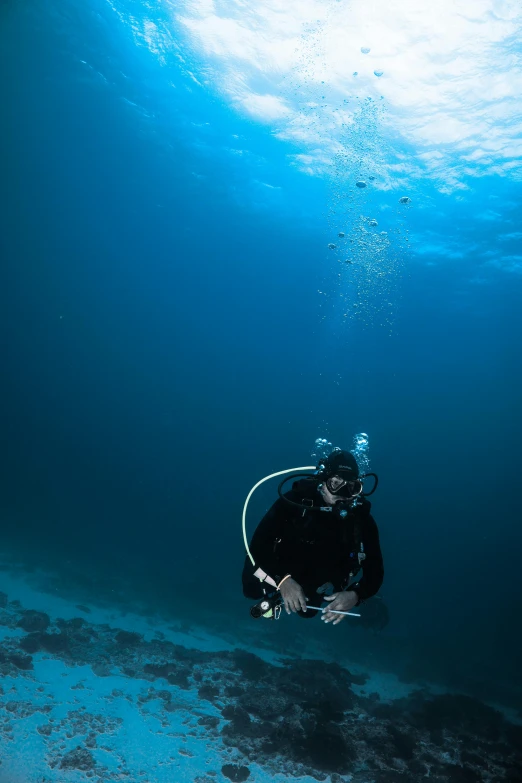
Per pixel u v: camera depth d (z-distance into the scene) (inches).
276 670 396.5
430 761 298.8
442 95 701.9
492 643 909.2
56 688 289.4
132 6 695.7
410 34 640.4
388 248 1036.5
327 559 95.0
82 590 581.3
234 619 641.0
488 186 809.5
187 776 232.4
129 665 354.0
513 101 682.2
